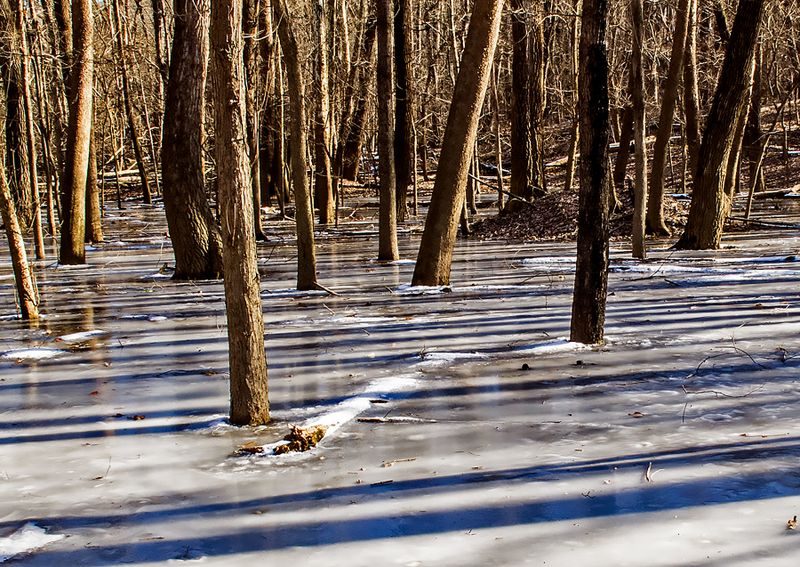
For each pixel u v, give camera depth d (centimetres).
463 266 1877
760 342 927
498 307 1248
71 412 748
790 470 537
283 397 771
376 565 425
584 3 885
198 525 487
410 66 3334
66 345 1077
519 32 2862
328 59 3966
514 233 2686
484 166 4966
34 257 2470
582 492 514
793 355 859
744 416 662
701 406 695
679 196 3125
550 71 4891
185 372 891
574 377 805
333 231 3167
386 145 1992
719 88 2009
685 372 809
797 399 705
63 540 473
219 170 672
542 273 1677
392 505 504
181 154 1852
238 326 686
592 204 927
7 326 1259
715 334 981
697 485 518
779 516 468
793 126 4738
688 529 455
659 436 619
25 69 2266
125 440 659
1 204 1305
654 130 5019
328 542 455
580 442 612
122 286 1747
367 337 1046
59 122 3225
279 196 3734
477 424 666
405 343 998
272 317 1229
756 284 1390
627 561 419
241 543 459
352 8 4634
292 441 621
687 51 2864
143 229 3528
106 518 502
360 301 1367
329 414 691
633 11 1756
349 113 4091
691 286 1405
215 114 670
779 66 4544
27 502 533
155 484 557
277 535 468
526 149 2900
